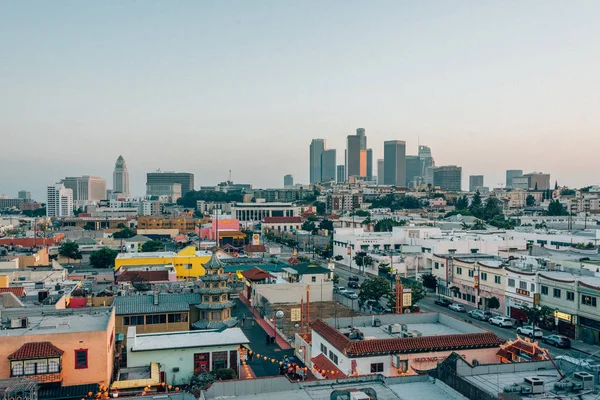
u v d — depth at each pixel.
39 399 50.22
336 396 33.66
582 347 75.12
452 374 36.34
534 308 83.19
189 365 62.00
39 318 62.75
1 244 183.25
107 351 54.75
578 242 142.00
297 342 71.56
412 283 119.94
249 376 61.00
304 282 107.38
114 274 125.06
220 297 80.75
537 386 33.97
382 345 47.62
